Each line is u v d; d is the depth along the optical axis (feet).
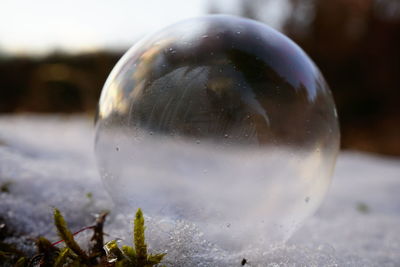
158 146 0.58
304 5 3.57
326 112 0.60
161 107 0.57
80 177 0.77
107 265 0.52
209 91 0.57
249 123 0.56
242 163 0.57
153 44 0.60
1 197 0.66
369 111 3.40
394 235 0.78
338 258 0.60
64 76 2.50
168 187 0.59
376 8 3.63
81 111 2.52
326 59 3.51
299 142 0.57
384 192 1.18
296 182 0.58
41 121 1.98
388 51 3.57
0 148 0.85
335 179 1.38
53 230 0.63
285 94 0.57
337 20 3.57
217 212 0.58
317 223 0.80
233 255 0.56
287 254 0.58
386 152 2.54
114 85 0.59
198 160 0.58
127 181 0.58
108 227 0.62
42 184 0.71
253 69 0.57
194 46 0.58
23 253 0.58
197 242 0.55
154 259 0.51
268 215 0.58
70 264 0.52
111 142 0.58
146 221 0.55
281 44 0.60
